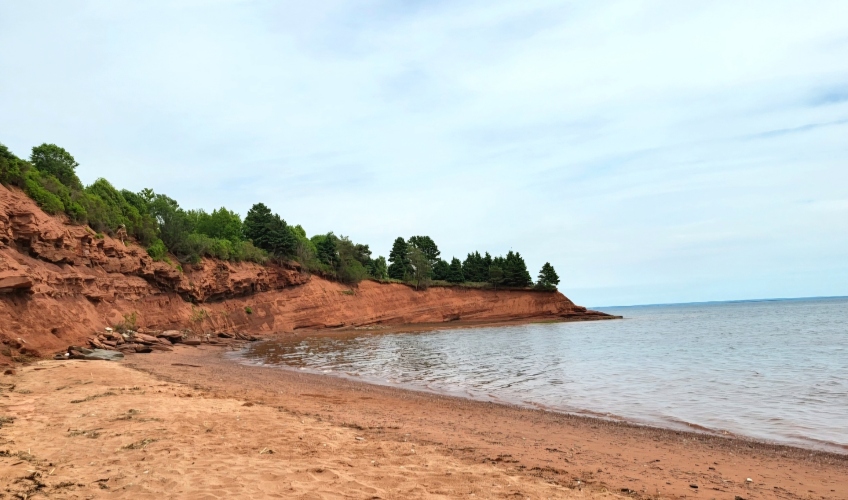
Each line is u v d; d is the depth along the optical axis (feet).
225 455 26.99
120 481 21.83
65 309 100.73
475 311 334.03
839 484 29.58
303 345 161.58
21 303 84.99
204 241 205.16
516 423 47.03
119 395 45.57
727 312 557.33
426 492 22.68
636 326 280.31
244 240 263.49
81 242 121.80
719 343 152.97
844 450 38.70
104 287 127.85
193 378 68.23
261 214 262.47
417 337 200.54
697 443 40.34
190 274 188.96
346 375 86.74
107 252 136.56
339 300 274.77
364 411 48.88
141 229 166.40
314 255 290.56
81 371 61.62
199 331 175.63
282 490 21.48
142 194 233.96
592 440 40.37
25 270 89.45
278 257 256.11
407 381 80.28
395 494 22.11
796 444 40.65
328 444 31.14
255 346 157.99
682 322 325.83
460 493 22.86
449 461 29.30
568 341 172.24
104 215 140.15
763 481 29.84
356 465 26.63
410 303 314.55
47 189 117.50
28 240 97.04
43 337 85.25
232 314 209.36
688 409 55.31
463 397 64.64
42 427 32.24
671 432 44.55
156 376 66.74
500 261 400.06
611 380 78.59
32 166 117.91
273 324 227.40
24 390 47.39
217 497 20.20
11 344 74.69
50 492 20.04
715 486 28.30
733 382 73.72
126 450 27.20
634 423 48.65
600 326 283.18
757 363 98.53
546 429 44.60
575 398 63.21
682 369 90.74
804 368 89.40
